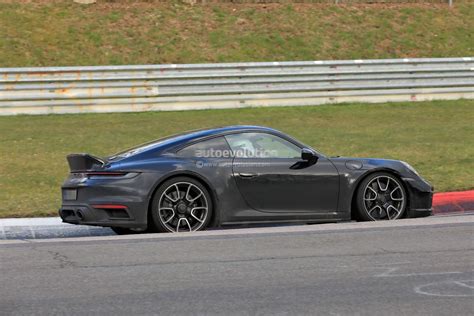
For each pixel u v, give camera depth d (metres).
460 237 26.55
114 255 24.16
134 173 28.23
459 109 63.28
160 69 61.22
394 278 20.97
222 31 82.88
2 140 49.78
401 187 30.84
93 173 28.48
